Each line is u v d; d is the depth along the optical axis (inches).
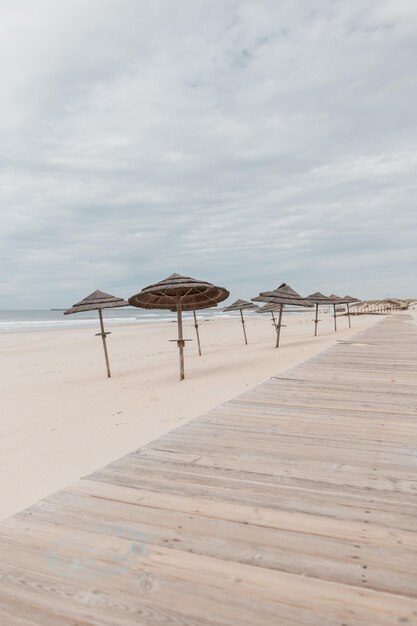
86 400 341.7
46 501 84.1
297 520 77.4
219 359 552.4
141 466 104.5
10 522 75.4
